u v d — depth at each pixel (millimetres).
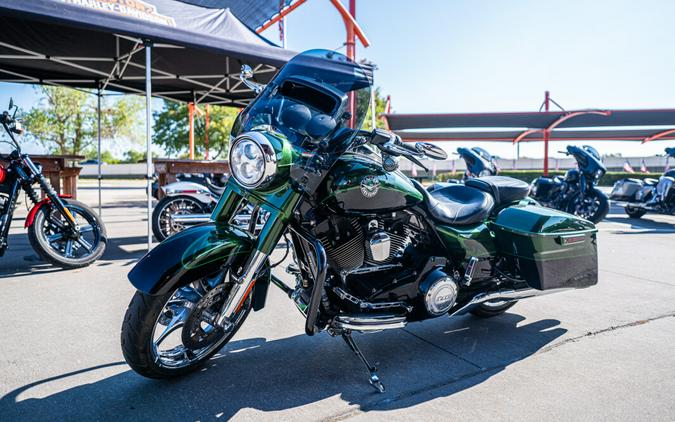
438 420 2287
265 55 5758
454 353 3111
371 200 2605
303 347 3135
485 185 3443
